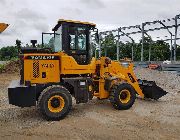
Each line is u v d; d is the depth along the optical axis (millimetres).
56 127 7098
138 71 18375
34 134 6562
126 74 9641
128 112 8555
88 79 8531
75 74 8484
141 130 6723
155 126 7039
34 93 7727
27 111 8914
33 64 7855
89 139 6164
